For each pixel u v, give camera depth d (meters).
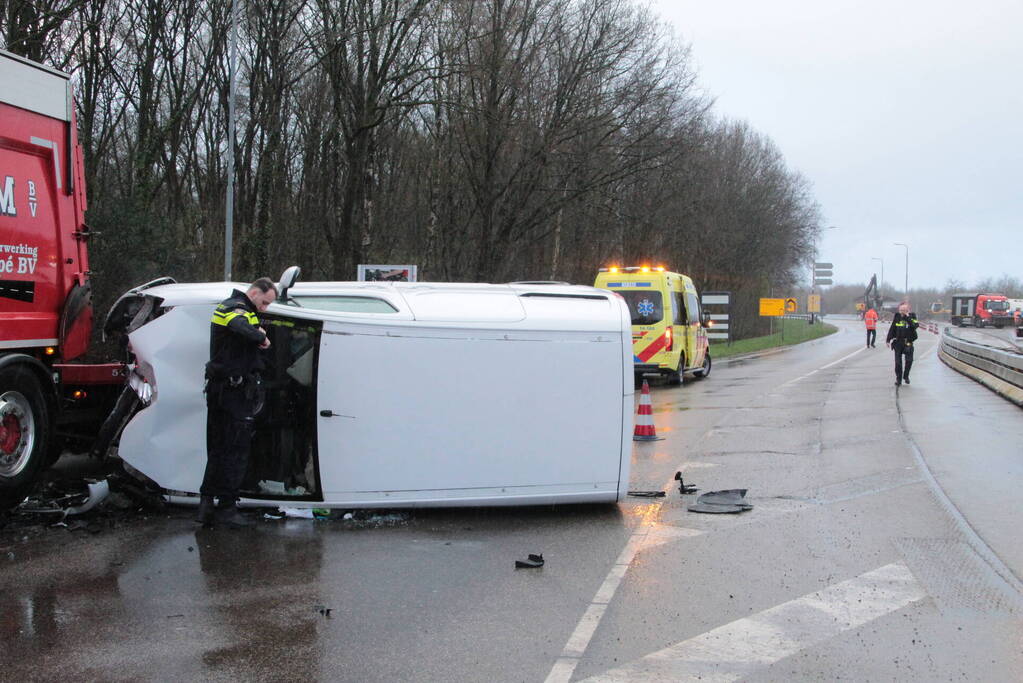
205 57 27.41
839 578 5.68
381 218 33.62
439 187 28.41
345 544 6.35
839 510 7.57
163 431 6.85
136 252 16.64
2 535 6.41
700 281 50.44
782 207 59.31
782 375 24.20
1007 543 6.50
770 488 8.50
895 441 11.28
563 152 26.92
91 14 19.72
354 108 23.64
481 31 24.61
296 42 24.39
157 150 22.47
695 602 5.22
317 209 30.81
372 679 4.09
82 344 7.75
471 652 4.42
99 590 5.27
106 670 4.14
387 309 7.07
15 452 6.71
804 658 4.39
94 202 19.62
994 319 81.31
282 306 6.79
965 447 10.73
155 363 6.81
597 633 4.71
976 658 4.39
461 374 7.01
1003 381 17.70
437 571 5.78
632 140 27.92
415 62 22.92
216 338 6.59
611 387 7.31
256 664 4.24
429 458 6.98
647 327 19.97
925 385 19.66
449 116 26.23
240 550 6.14
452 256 30.00
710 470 9.46
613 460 7.33
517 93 25.48
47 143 7.22
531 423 7.15
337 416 6.85
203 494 6.66
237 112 31.69
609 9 26.55
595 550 6.34
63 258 7.44
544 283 8.05
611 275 20.28
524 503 7.18
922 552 6.27
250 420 6.62
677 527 7.00
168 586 5.36
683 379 21.97
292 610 5.00
